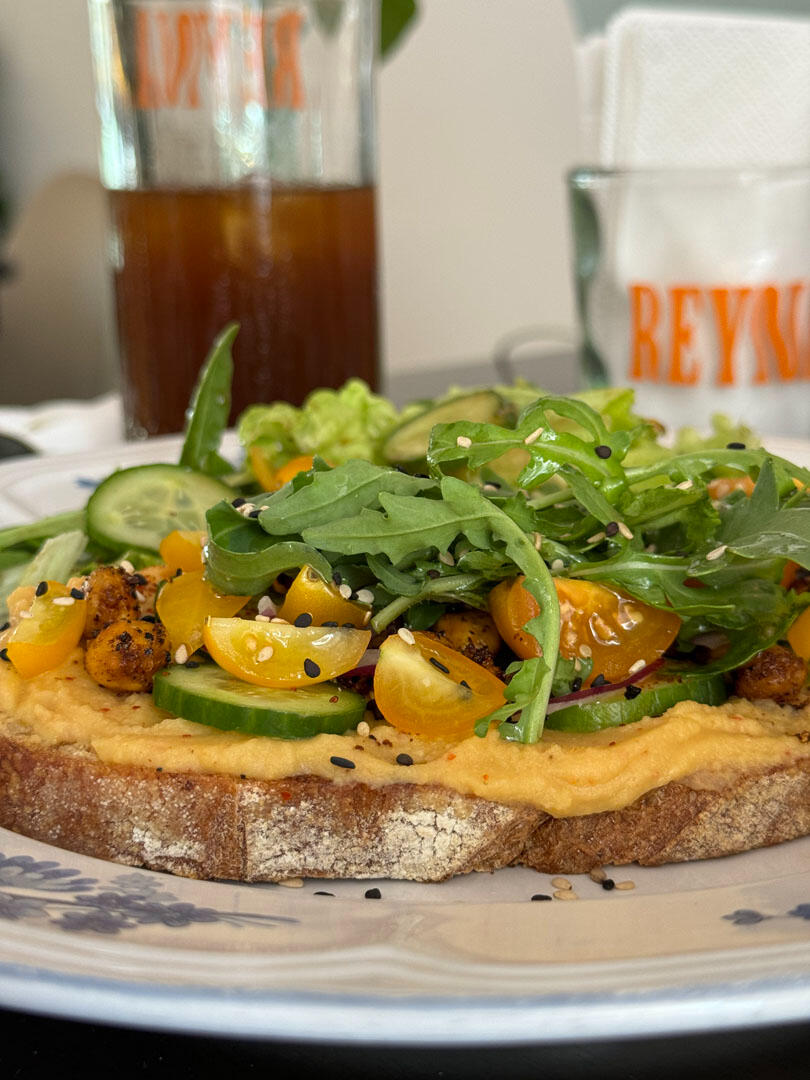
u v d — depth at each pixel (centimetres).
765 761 26
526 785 25
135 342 46
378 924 22
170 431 46
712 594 27
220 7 43
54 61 129
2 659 27
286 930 21
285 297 45
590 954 20
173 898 22
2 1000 20
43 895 22
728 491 32
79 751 26
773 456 29
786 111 50
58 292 80
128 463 41
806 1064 21
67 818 26
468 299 101
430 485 27
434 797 25
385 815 25
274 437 38
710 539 28
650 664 27
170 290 44
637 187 47
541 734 26
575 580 27
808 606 27
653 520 28
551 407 28
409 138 100
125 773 25
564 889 25
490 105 95
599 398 36
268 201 44
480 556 27
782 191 46
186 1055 21
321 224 45
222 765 25
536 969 20
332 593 26
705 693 27
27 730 26
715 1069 21
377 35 48
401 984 19
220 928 21
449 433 28
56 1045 21
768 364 48
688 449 38
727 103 50
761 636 27
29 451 45
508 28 92
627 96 51
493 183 97
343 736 25
